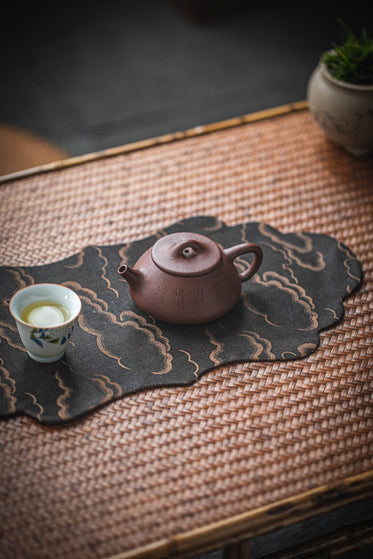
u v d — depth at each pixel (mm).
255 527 716
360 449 764
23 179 1011
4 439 754
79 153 1477
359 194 1011
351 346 842
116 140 1525
